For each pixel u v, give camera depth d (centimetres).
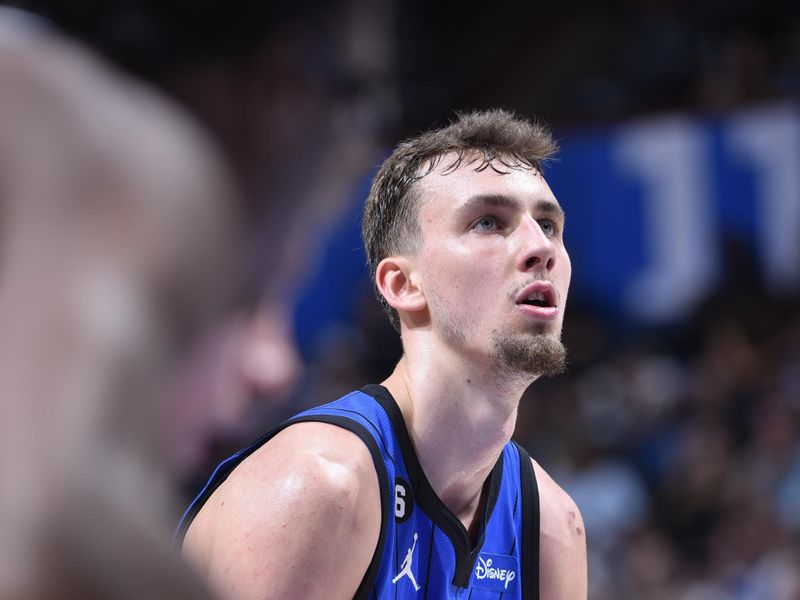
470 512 741
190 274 176
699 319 2398
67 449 166
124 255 174
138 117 178
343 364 2405
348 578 645
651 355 2438
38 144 178
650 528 2127
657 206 2400
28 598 159
